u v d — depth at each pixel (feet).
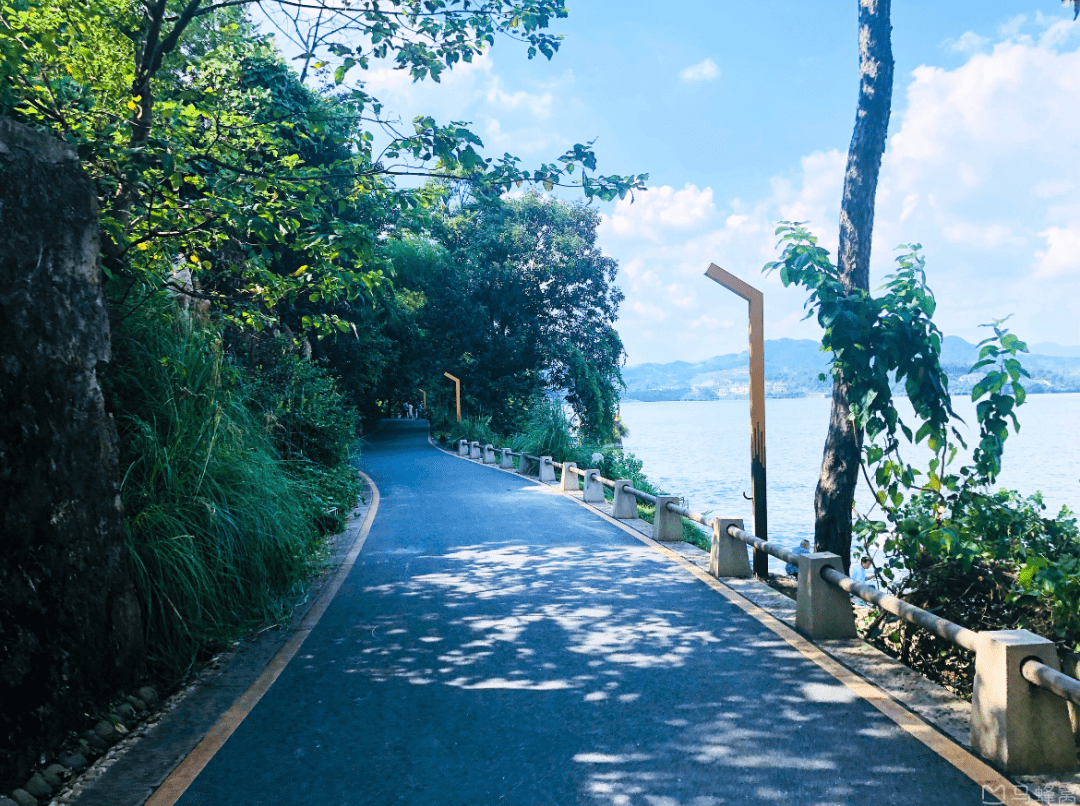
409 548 35.73
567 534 39.27
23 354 14.21
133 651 16.87
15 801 12.30
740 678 17.95
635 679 18.02
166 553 18.80
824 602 21.26
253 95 45.16
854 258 32.09
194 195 27.99
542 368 165.78
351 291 28.89
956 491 26.35
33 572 14.01
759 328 31.09
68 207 15.72
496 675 18.52
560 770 13.52
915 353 27.45
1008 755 13.07
